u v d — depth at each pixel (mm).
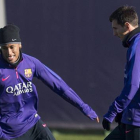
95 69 27938
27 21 28500
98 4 27531
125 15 15461
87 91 28125
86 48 27969
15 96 15289
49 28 28312
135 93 14758
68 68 28297
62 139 27078
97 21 27656
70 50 28188
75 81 28250
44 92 28828
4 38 14891
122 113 16469
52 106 28812
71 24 28031
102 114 28047
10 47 14930
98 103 28031
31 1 28359
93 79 28000
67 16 28062
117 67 27609
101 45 27750
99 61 27859
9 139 15641
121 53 27516
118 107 14961
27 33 28594
